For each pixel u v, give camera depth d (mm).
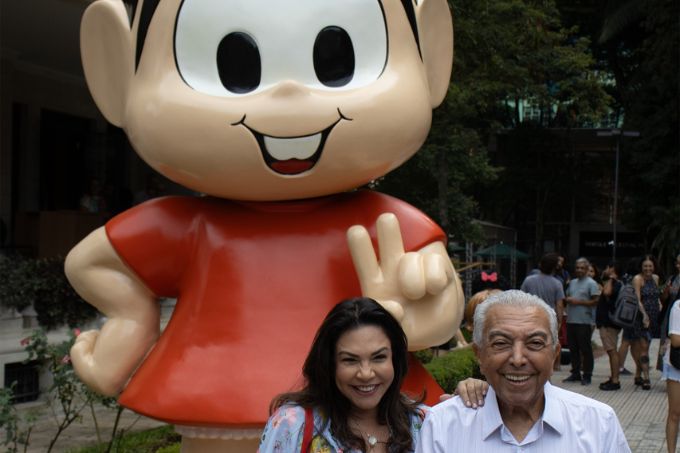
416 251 5211
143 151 5078
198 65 4918
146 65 5039
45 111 15211
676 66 28766
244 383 4840
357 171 5027
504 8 16547
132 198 15664
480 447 2941
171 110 4832
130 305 5293
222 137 4758
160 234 5238
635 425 10031
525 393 2877
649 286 12727
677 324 7500
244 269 5105
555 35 21562
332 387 3143
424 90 5238
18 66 14391
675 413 7625
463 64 16250
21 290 9898
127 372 5289
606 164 40719
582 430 2906
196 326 5055
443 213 17031
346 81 4973
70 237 13180
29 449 8242
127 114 5129
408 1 5254
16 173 14625
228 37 4891
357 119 4820
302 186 4984
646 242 33406
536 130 38438
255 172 4852
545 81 23953
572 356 13047
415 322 4922
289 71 4867
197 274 5176
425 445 3010
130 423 9570
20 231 14117
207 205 5340
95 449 7164
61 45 13312
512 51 17969
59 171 15570
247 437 4906
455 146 16484
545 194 39969
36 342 7430
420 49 5379
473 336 3045
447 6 5543
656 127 30125
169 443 7457
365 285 4941
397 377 3213
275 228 5230
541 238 40531
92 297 5305
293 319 5008
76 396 10148
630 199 33250
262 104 4723
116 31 5250
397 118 4949
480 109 18375
